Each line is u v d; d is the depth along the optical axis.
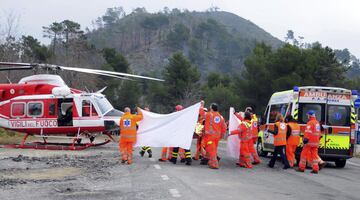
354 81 53.34
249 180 12.62
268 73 48.81
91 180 11.72
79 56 59.66
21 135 30.69
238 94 55.34
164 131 16.31
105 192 9.98
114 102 66.06
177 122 16.28
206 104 62.72
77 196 9.50
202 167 15.31
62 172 13.23
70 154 18.88
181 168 14.60
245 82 51.28
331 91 17.41
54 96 21.89
